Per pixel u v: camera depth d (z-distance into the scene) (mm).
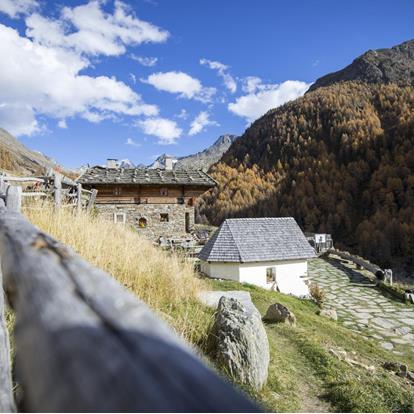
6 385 1228
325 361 6312
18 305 654
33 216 6266
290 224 18312
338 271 21000
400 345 10742
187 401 357
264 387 4988
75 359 428
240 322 5102
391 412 5199
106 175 22391
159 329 477
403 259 50562
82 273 616
